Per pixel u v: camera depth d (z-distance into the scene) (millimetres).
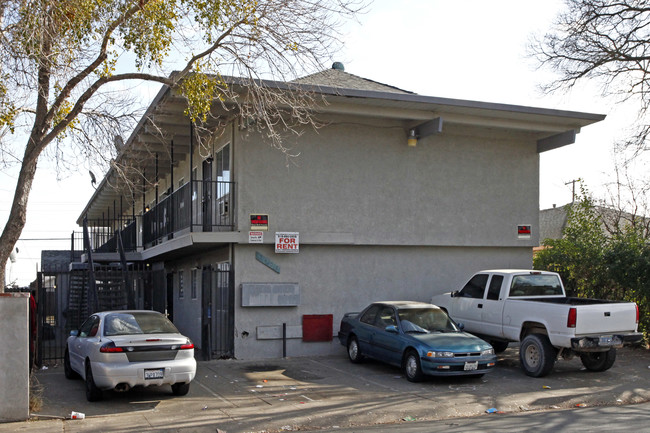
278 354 14891
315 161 15492
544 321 12133
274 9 11203
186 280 20219
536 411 9977
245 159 14789
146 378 9828
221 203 15891
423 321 12875
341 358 14836
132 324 10680
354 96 14102
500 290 13523
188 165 19938
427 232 16531
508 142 17719
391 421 9273
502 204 17484
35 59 9930
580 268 17656
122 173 11922
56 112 10648
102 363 9727
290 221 15070
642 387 11539
